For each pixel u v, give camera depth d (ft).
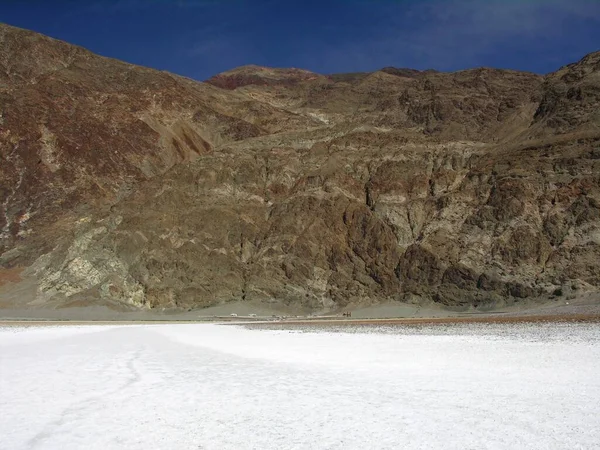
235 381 71.36
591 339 115.75
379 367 83.35
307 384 68.54
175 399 59.88
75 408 55.72
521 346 107.04
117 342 138.51
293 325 217.56
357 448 41.57
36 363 91.76
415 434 44.86
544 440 42.45
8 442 44.21
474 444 41.86
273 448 41.96
